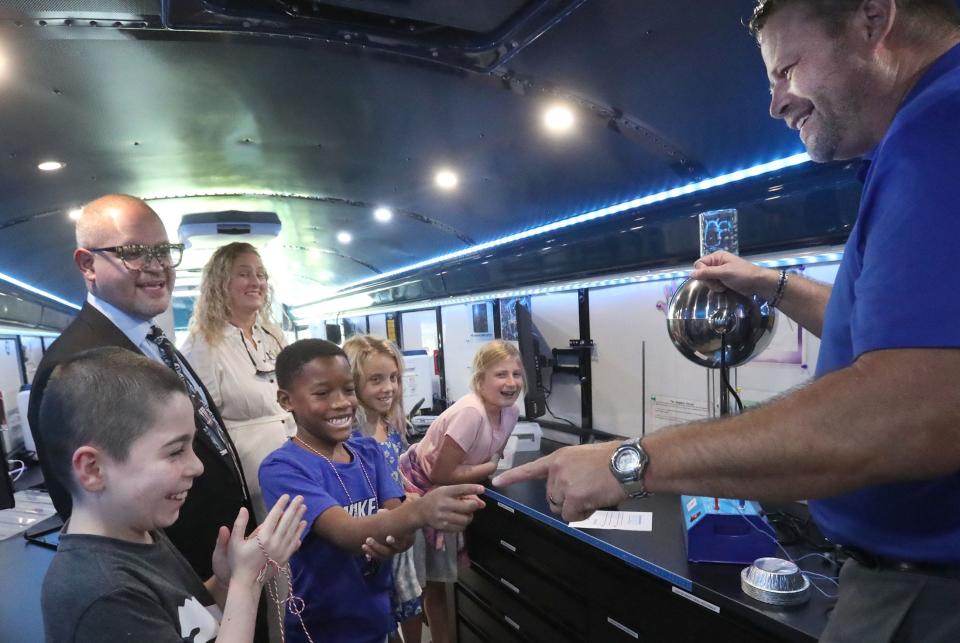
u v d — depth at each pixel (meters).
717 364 1.55
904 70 0.69
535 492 2.38
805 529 1.85
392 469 2.26
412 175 2.95
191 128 2.24
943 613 0.65
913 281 0.55
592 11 1.43
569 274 3.20
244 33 1.50
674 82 1.71
